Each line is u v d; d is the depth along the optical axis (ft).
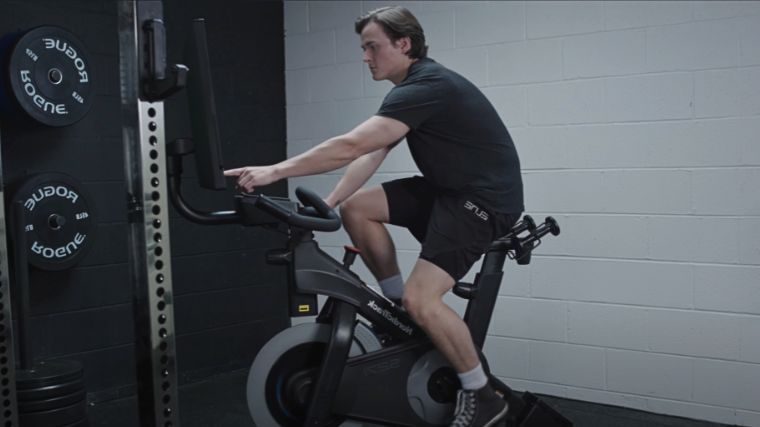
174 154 6.92
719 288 10.53
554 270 11.75
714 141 10.48
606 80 11.21
